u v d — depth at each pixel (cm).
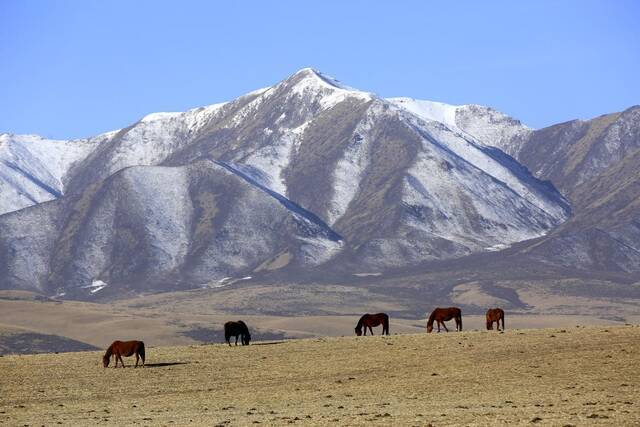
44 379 6700
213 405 5778
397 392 5975
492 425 4600
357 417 5019
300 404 5697
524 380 6169
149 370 6912
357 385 6250
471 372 6481
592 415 4778
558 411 5012
